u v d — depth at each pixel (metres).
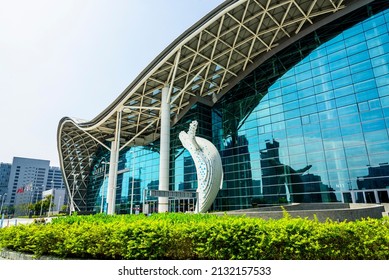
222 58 29.59
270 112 27.53
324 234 5.02
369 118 20.78
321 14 25.48
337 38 24.41
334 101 23.06
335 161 21.81
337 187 21.20
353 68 22.67
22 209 92.00
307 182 22.95
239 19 25.03
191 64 28.42
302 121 24.75
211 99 34.75
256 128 28.23
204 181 16.45
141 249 5.93
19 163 119.50
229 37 27.00
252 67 30.77
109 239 6.43
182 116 34.66
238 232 5.40
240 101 31.09
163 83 30.27
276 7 23.88
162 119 28.81
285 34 27.92
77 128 45.03
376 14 22.50
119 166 44.94
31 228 8.08
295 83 26.36
